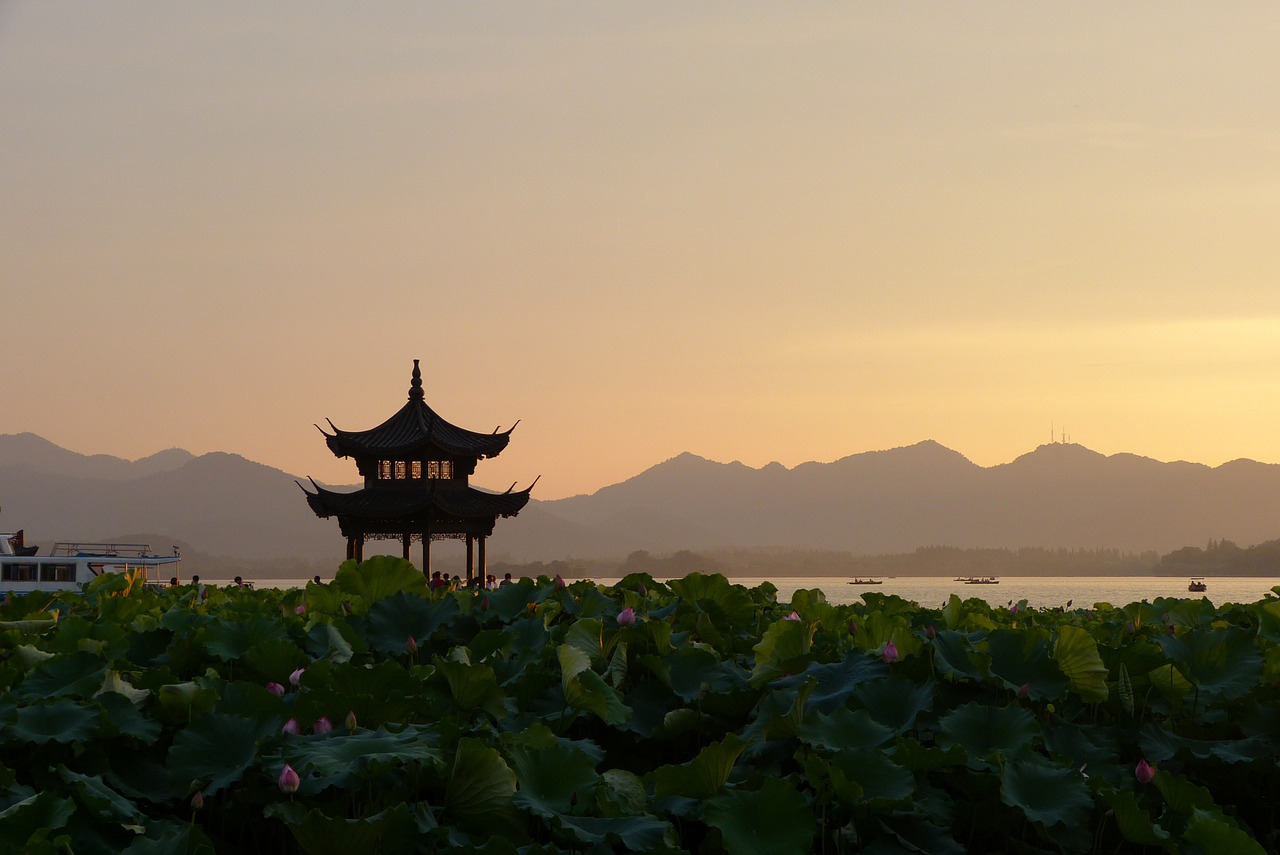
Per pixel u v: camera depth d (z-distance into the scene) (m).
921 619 10.05
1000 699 7.27
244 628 8.34
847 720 6.50
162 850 5.22
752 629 10.38
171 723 6.85
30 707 6.33
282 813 5.50
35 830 5.17
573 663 7.29
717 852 6.07
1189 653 7.66
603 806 5.94
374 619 9.20
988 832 6.43
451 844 5.33
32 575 57.31
